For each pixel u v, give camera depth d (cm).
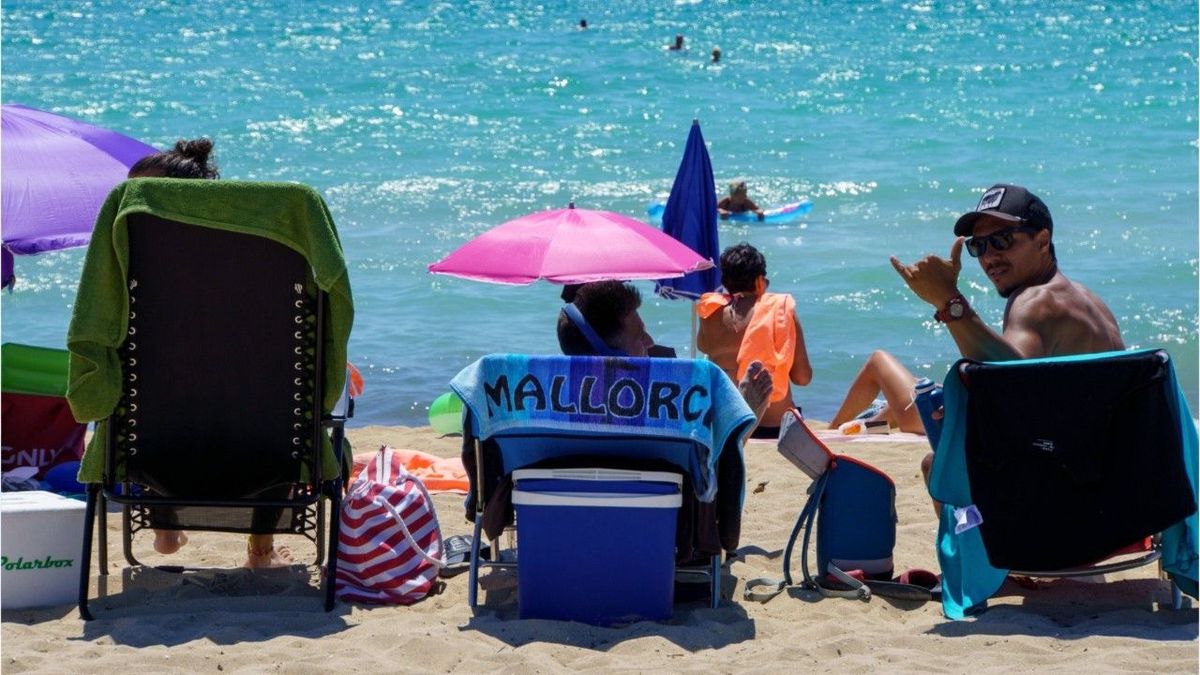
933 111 3025
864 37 4659
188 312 503
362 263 1591
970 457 493
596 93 3338
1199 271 1481
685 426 482
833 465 548
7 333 1238
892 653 454
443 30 4953
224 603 525
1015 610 511
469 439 512
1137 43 4319
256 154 2500
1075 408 475
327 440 518
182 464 518
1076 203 1950
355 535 542
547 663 441
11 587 523
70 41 4453
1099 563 575
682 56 4097
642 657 454
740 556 603
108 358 496
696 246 829
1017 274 536
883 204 2028
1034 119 2880
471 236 1784
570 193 2150
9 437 655
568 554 501
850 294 1437
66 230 610
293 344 508
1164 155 2403
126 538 569
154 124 2811
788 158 2480
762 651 460
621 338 534
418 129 2811
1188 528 492
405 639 468
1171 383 476
